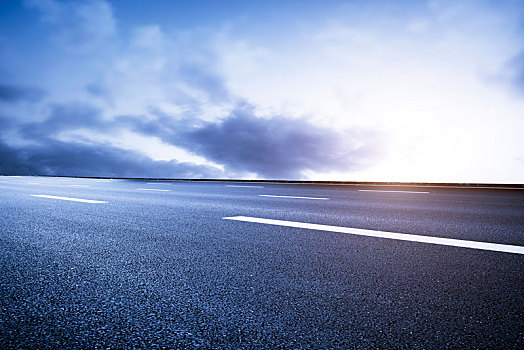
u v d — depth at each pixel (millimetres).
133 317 1631
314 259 2613
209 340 1417
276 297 1870
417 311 1678
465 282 2082
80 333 1479
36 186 12273
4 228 3926
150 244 3127
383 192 9742
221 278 2189
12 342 1399
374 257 2662
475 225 4113
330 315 1644
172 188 11570
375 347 1353
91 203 6523
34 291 1967
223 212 5293
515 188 11445
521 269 2330
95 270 2365
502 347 1348
